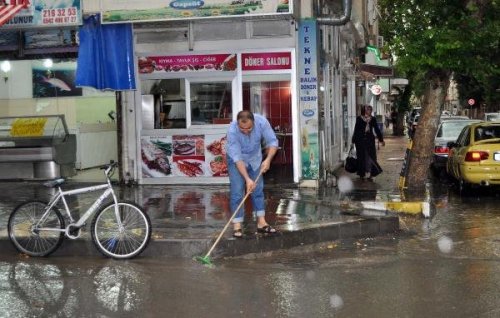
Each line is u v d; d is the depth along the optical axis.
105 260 7.90
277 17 12.10
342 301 6.19
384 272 7.29
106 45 12.66
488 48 13.20
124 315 5.82
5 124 15.11
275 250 8.35
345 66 20.86
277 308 5.98
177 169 13.57
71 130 16.78
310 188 13.05
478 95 50.97
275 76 16.33
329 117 15.59
